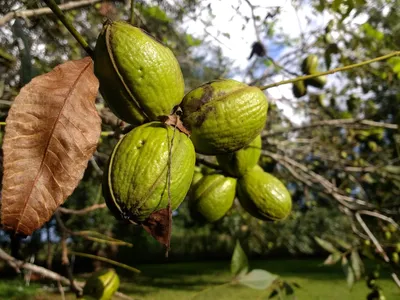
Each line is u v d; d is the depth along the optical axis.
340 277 18.08
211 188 2.95
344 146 7.59
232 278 3.04
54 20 4.39
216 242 29.80
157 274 21.69
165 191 1.71
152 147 1.74
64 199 1.33
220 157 2.96
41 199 1.30
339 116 7.69
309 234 17.06
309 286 15.27
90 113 1.44
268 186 2.95
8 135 1.29
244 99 2.02
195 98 1.99
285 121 6.94
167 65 1.86
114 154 1.75
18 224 1.26
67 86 1.43
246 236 12.94
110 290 3.36
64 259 3.63
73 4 3.39
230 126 1.99
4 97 3.64
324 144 7.26
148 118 1.91
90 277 3.39
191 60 7.38
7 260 3.63
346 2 3.83
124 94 1.83
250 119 2.03
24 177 1.29
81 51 5.75
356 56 6.12
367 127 7.03
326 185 5.10
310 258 28.89
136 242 25.17
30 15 2.83
